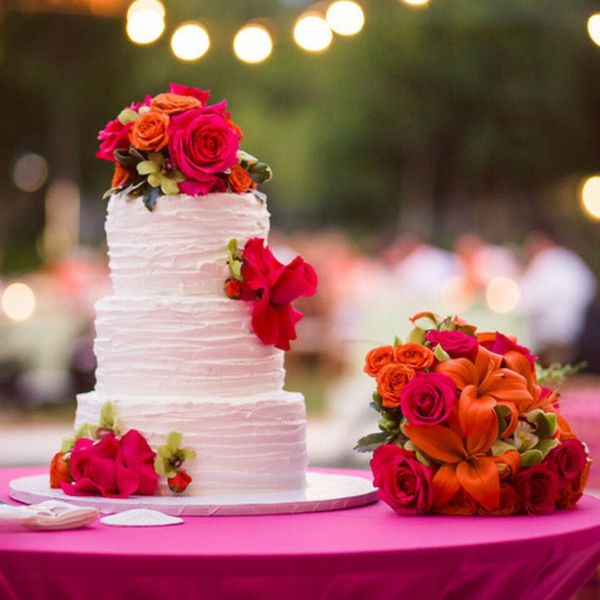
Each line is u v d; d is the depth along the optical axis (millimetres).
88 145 26953
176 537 3508
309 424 15734
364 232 29500
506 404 3988
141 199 4367
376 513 4012
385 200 29266
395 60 26656
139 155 4367
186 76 25906
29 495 4199
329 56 26422
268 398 4277
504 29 26016
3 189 27031
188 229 4328
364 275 19688
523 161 27250
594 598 5559
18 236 27891
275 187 28312
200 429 4188
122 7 18344
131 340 4309
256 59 10273
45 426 15438
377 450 4031
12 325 16312
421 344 4195
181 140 4309
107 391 4387
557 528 3672
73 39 25688
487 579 3465
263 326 4324
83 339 16594
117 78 25953
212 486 4191
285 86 26844
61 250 26094
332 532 3605
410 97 27188
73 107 26250
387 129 27969
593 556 3805
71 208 26562
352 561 3262
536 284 15469
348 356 15523
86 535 3539
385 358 4090
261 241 4371
